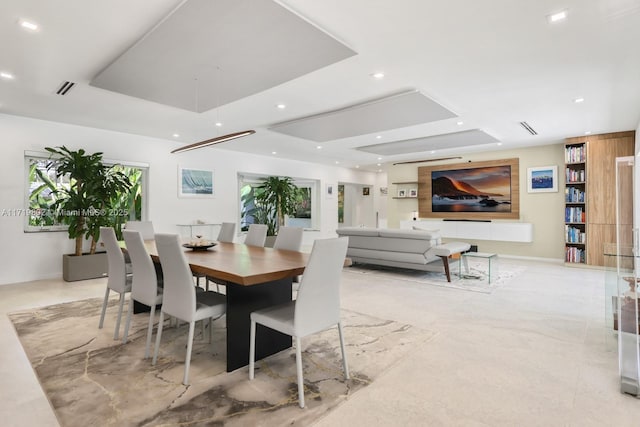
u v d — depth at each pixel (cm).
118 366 243
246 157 820
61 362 249
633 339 205
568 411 189
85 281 512
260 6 218
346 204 1305
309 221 1055
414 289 466
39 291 454
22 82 365
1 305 392
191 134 618
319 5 226
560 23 251
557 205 728
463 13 238
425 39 274
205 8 220
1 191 489
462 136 628
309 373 233
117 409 191
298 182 1039
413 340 289
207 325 328
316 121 510
